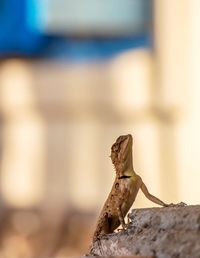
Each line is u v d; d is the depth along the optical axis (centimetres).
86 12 4606
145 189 1600
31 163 4619
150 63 4422
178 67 4381
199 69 4350
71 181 4581
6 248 4128
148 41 4484
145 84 4412
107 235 1438
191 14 4356
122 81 4466
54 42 4609
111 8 4581
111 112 4497
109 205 1587
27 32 4609
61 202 4572
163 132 4422
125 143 1577
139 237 1312
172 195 4384
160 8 4419
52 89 4556
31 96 4572
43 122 4609
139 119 4462
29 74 4572
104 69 4506
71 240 4250
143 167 4434
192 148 4369
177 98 4378
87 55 4572
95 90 4509
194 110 4375
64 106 4553
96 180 4556
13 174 4619
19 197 4600
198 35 4344
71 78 4538
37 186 4600
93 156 4572
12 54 4606
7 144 4619
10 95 4584
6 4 4591
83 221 4412
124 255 1295
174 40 4388
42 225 4391
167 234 1272
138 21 4509
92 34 4603
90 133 4562
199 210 1318
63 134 4588
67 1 4619
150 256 1235
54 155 4612
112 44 4584
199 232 1253
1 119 4625
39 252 4081
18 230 4338
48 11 4625
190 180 4375
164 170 4412
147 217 1345
